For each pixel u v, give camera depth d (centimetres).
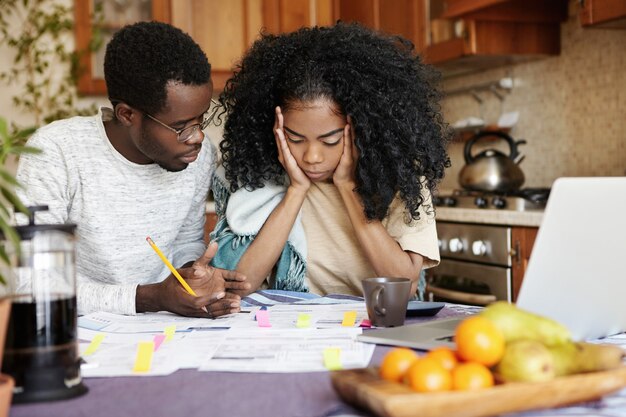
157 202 169
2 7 386
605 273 102
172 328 119
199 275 138
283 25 393
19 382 84
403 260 163
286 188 176
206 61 149
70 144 160
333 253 175
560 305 100
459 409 73
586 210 96
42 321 85
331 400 83
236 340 112
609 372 80
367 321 126
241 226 171
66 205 163
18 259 85
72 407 83
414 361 80
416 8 341
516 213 248
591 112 294
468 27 304
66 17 389
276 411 81
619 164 281
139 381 92
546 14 302
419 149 160
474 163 298
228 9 386
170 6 380
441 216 288
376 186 160
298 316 132
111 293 139
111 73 147
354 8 388
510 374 79
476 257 270
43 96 394
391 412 72
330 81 153
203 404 83
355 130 156
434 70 176
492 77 349
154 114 145
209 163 180
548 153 318
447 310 141
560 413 79
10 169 380
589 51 294
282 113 160
